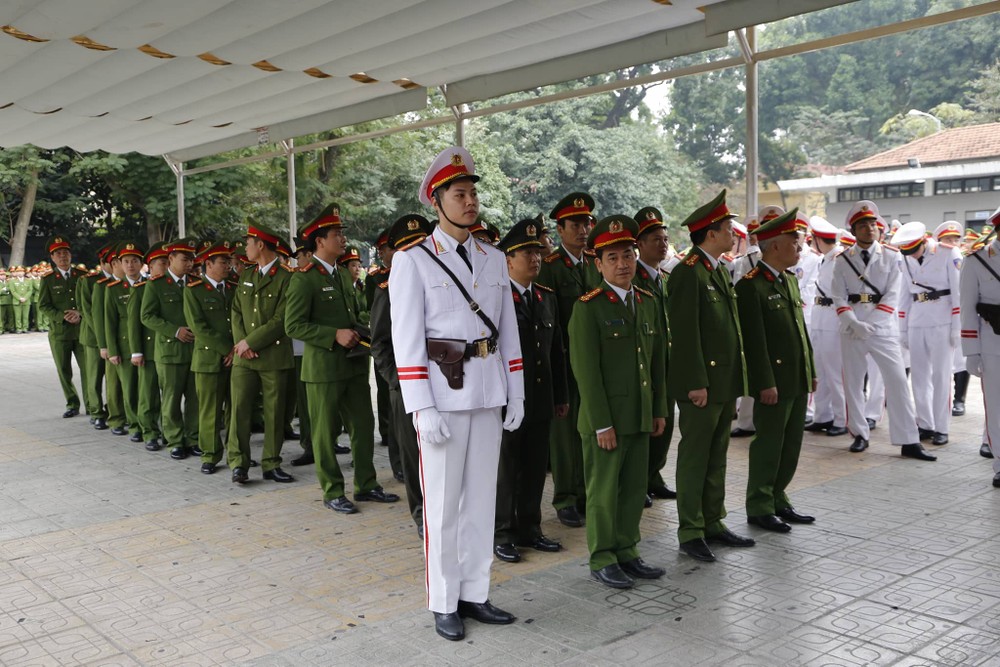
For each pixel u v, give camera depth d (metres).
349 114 10.80
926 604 3.89
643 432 4.29
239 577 4.47
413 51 7.95
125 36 6.91
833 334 7.72
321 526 5.36
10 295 22.81
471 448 3.75
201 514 5.69
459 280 3.68
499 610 3.82
